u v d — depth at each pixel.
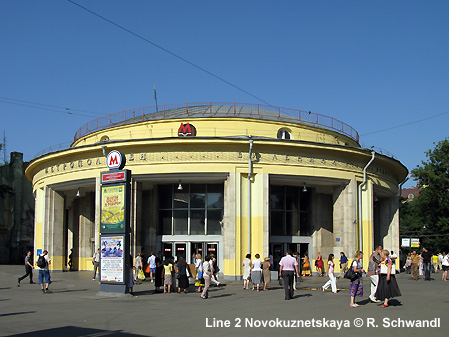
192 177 29.52
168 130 31.81
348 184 32.56
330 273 21.97
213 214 32.09
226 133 31.45
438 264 49.34
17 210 60.09
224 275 28.91
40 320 13.37
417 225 61.09
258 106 33.09
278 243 32.97
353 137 37.78
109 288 20.53
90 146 31.03
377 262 17.61
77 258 39.12
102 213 21.44
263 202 29.52
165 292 22.05
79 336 10.95
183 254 32.06
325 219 35.06
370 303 17.36
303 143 30.38
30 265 25.80
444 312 15.03
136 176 29.86
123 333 11.34
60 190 35.41
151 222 32.47
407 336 11.17
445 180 57.75
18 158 61.44
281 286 25.56
